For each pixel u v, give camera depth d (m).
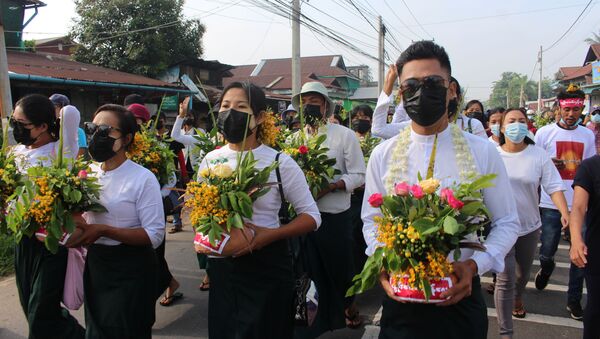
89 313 2.63
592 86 21.81
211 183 2.21
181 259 5.82
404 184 1.76
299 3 11.24
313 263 3.45
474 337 1.87
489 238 1.88
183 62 17.53
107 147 2.54
